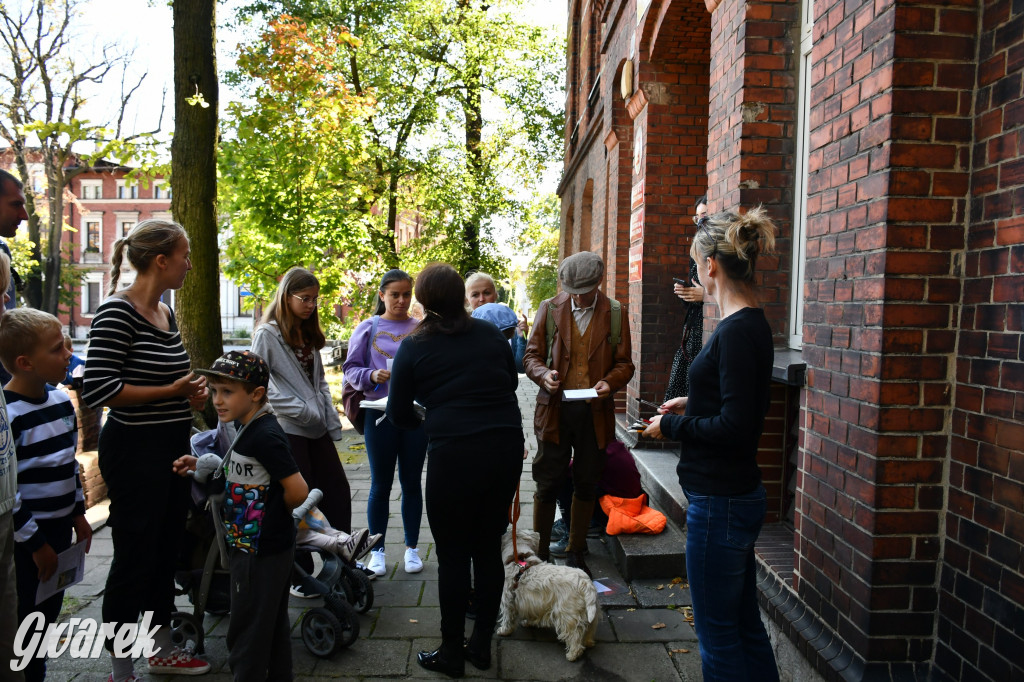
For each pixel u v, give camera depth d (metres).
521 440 3.07
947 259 2.43
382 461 4.02
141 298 2.86
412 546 4.17
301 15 16.92
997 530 2.22
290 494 2.66
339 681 3.02
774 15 4.01
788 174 4.10
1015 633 2.14
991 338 2.28
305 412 3.57
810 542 2.94
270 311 3.66
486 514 3.03
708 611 2.40
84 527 2.86
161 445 2.86
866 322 2.53
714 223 2.42
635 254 6.88
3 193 2.93
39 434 2.67
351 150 13.52
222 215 13.14
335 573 3.27
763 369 2.33
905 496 2.47
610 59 8.13
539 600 3.26
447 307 3.07
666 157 6.51
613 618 3.61
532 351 4.03
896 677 2.47
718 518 2.36
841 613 2.68
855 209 2.62
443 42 19.83
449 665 3.04
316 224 12.59
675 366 4.77
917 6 2.39
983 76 2.37
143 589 2.88
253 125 8.96
